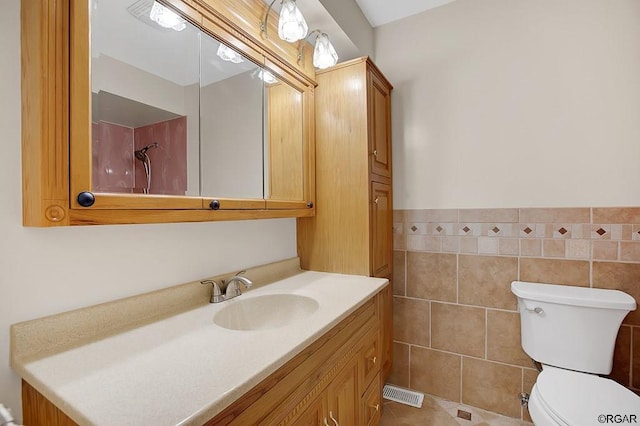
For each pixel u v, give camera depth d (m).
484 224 1.60
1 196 0.67
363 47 1.74
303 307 1.17
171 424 0.47
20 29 0.68
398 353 1.82
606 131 1.36
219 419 0.56
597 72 1.37
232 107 1.13
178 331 0.83
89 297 0.82
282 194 1.38
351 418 1.06
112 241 0.87
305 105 1.50
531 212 1.50
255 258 1.40
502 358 1.57
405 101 1.80
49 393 0.56
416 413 1.59
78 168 0.66
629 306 1.18
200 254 1.14
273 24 1.26
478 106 1.61
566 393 1.06
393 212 1.84
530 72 1.49
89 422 0.47
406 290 1.80
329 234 1.57
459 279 1.67
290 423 0.74
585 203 1.40
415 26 1.77
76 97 0.65
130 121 0.80
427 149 1.74
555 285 1.44
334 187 1.55
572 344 1.27
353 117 1.49
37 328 0.71
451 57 1.68
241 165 1.18
